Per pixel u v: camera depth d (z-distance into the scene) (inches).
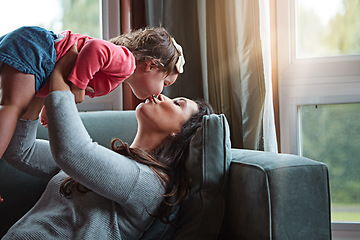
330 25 68.7
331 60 67.0
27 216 43.1
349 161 67.1
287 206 36.6
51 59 39.5
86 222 40.0
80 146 38.2
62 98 38.2
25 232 38.5
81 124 39.5
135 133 57.3
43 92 42.0
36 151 48.9
